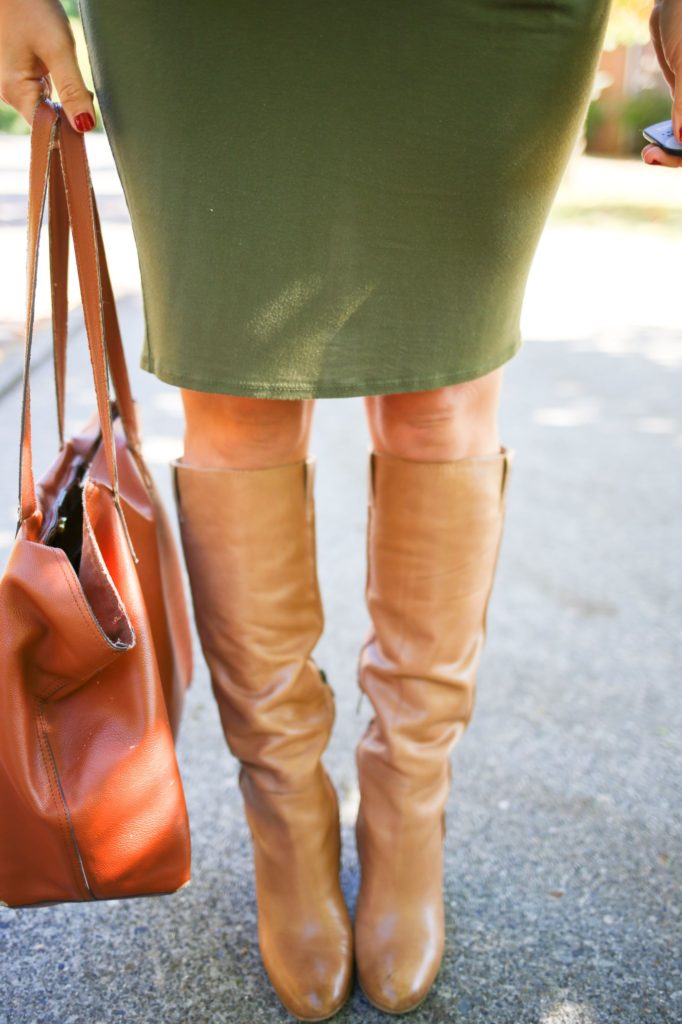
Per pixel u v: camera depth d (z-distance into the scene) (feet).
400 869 3.98
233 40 3.05
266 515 3.81
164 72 3.13
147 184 3.32
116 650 3.09
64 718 3.24
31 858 3.21
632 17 14.20
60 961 3.98
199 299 3.38
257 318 3.35
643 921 4.18
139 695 3.25
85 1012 3.74
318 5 2.99
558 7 3.09
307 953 3.79
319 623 4.14
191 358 3.48
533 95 3.18
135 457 4.09
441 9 3.01
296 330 3.38
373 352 3.44
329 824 4.07
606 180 38.55
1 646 3.08
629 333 16.05
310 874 3.94
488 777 5.17
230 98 3.11
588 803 4.97
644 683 6.14
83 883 3.23
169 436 10.48
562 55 3.17
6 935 4.10
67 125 3.29
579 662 6.38
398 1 3.00
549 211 3.54
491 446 3.93
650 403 12.21
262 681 3.93
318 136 3.14
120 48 3.19
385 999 3.70
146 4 3.08
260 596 3.86
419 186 3.22
